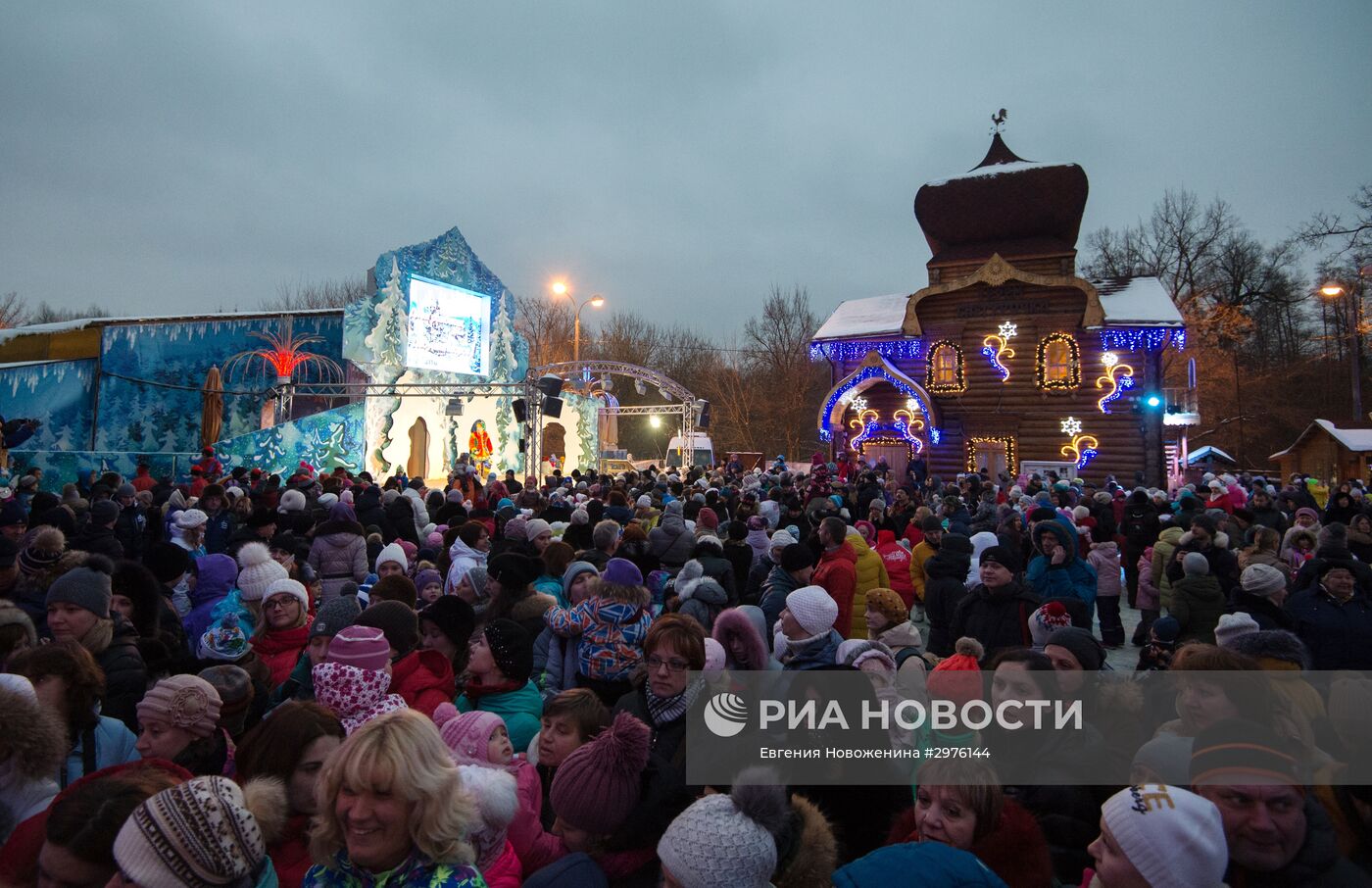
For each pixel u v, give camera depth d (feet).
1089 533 36.29
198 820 6.81
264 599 16.39
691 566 22.48
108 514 26.30
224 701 11.85
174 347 89.61
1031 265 94.17
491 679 13.85
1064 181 94.68
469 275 96.78
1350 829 9.62
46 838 7.45
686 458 116.06
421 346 89.15
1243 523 43.21
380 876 7.71
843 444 95.86
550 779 13.32
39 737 8.98
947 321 92.94
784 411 190.29
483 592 20.71
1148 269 182.50
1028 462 87.30
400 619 14.58
